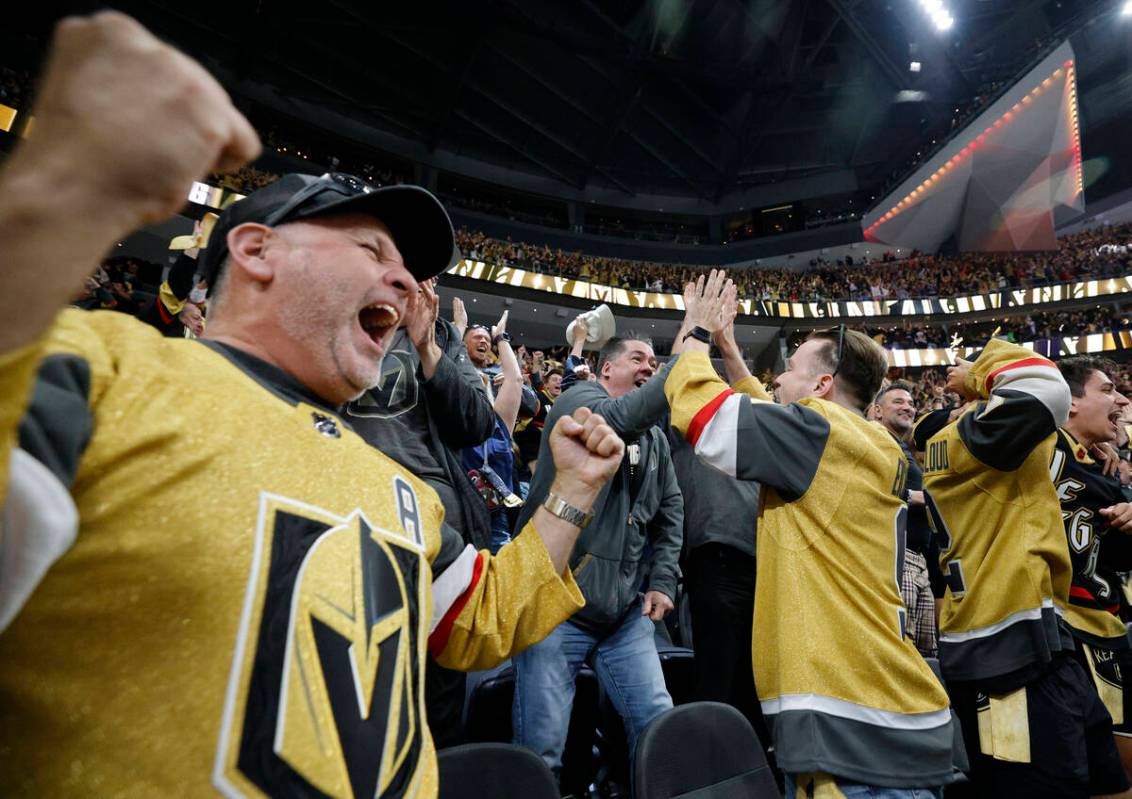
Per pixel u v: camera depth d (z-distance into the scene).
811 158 21.73
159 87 0.35
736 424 1.33
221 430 0.49
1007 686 1.58
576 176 21.03
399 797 0.52
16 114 10.21
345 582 0.52
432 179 19.23
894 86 19.19
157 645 0.42
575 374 2.60
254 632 0.45
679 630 2.66
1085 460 2.01
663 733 1.22
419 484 0.73
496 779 1.06
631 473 1.82
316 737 0.46
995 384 1.61
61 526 0.37
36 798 0.39
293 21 15.08
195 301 1.83
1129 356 16.16
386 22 15.34
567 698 1.57
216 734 0.42
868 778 1.12
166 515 0.43
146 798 0.40
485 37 16.25
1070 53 16.67
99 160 0.34
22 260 0.32
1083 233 19.78
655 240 22.31
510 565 0.81
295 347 0.65
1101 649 1.89
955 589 1.71
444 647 0.74
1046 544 1.59
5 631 0.41
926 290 19.53
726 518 1.96
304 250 0.66
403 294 0.72
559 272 17.66
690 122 20.08
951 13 17.78
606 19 16.77
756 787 1.27
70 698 0.40
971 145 18.23
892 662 1.21
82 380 0.42
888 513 1.35
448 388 1.45
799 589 1.28
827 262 21.58
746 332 19.36
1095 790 1.57
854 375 1.58
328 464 0.56
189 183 0.36
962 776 1.50
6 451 0.32
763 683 1.31
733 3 17.00
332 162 17.92
